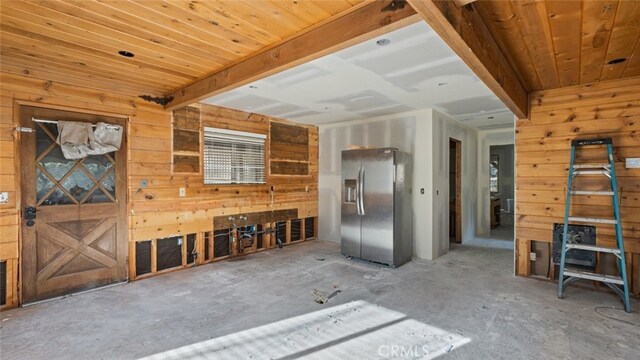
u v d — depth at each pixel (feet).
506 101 10.23
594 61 9.36
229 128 16.28
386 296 11.02
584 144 11.23
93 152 11.78
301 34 8.12
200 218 15.11
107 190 12.30
